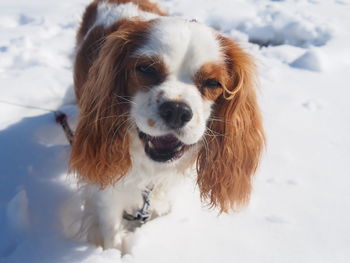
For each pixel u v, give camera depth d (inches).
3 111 29.6
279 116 30.8
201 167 22.1
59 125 28.8
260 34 43.3
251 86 21.9
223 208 22.5
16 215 21.6
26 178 24.8
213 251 21.4
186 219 23.2
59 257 20.6
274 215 23.4
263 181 25.5
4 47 37.2
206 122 20.9
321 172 26.3
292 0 52.5
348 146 28.4
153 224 22.7
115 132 20.7
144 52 19.3
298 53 39.4
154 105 18.6
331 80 35.4
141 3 29.7
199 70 19.3
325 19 45.8
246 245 21.8
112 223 22.6
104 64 20.6
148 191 22.7
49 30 41.6
